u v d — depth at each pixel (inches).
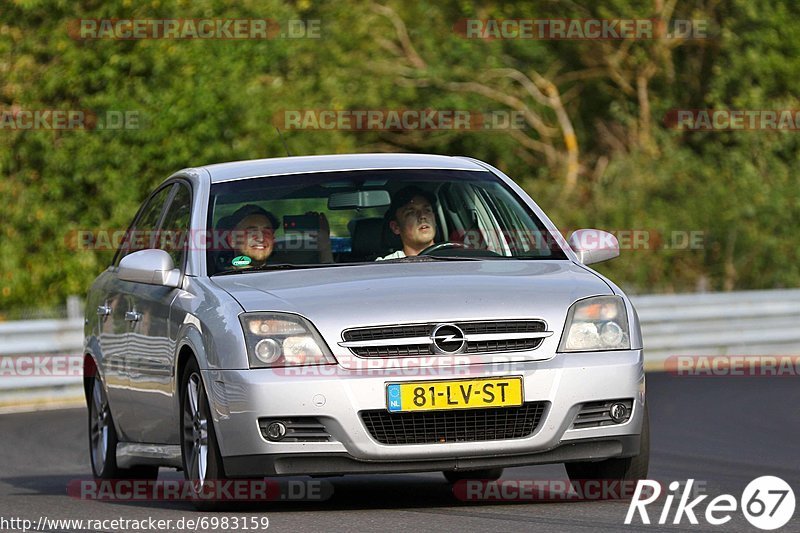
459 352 875.4
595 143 3966.5
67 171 2847.0
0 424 1806.1
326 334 874.8
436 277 928.3
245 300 905.5
